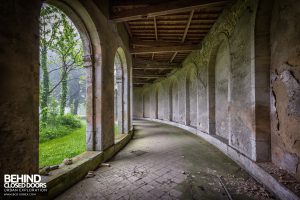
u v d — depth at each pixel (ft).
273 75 10.87
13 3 6.60
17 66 6.77
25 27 7.16
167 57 34.81
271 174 9.54
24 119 7.07
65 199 8.66
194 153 17.37
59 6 11.70
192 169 12.87
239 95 14.03
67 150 16.70
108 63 16.05
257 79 11.42
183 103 36.94
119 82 24.52
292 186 8.25
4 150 6.23
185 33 22.12
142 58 35.47
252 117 11.81
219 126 21.58
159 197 8.91
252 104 11.80
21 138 6.91
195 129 29.01
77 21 13.01
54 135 24.06
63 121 32.63
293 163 9.17
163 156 16.30
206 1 13.99
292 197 7.66
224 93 20.03
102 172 12.22
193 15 18.45
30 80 7.39
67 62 33.96
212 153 17.34
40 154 15.23
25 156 7.09
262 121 11.38
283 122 9.94
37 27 7.82
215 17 18.99
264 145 11.35
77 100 100.32
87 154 13.34
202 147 19.98
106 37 15.46
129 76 26.14
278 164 10.52
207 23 20.35
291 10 9.10
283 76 9.84
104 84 15.05
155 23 19.98
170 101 46.88
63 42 30.04
